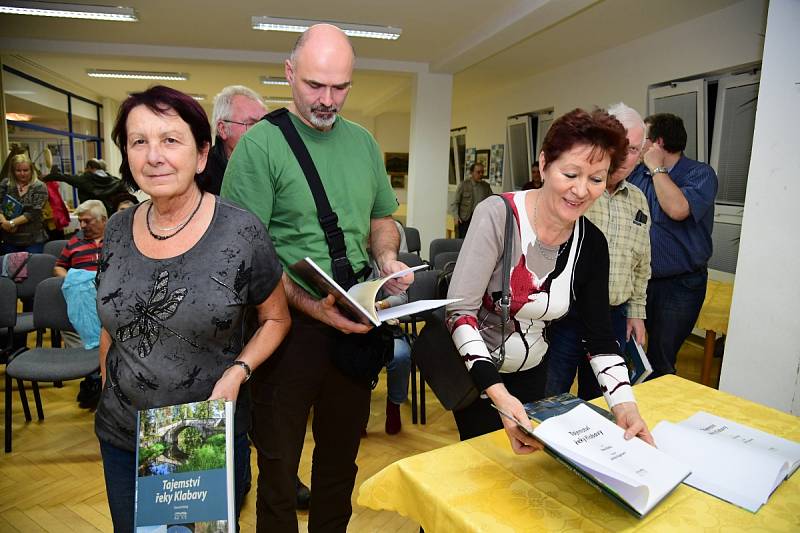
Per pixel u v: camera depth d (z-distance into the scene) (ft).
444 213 23.26
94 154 36.35
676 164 7.79
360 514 6.61
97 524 6.37
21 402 9.61
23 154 14.96
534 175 19.54
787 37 6.69
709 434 3.66
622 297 6.43
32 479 7.34
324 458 4.91
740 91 13.79
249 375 3.65
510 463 3.34
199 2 15.06
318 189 4.36
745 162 13.71
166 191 3.19
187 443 2.95
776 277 7.02
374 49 20.21
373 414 9.67
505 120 27.66
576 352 6.25
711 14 14.26
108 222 3.58
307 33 4.22
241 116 7.04
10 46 19.61
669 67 15.89
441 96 22.57
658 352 7.98
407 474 3.21
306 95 4.19
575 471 2.79
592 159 3.42
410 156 23.61
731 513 2.87
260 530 4.64
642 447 3.16
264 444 4.51
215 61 21.02
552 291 4.08
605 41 17.66
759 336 7.28
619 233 6.22
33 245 15.30
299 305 4.32
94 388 9.60
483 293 4.03
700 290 7.70
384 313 3.76
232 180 4.30
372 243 5.31
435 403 10.23
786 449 3.56
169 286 3.28
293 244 4.43
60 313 8.85
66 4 15.14
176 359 3.37
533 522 2.77
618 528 2.73
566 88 21.68
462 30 17.30
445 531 2.91
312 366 4.49
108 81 30.40
